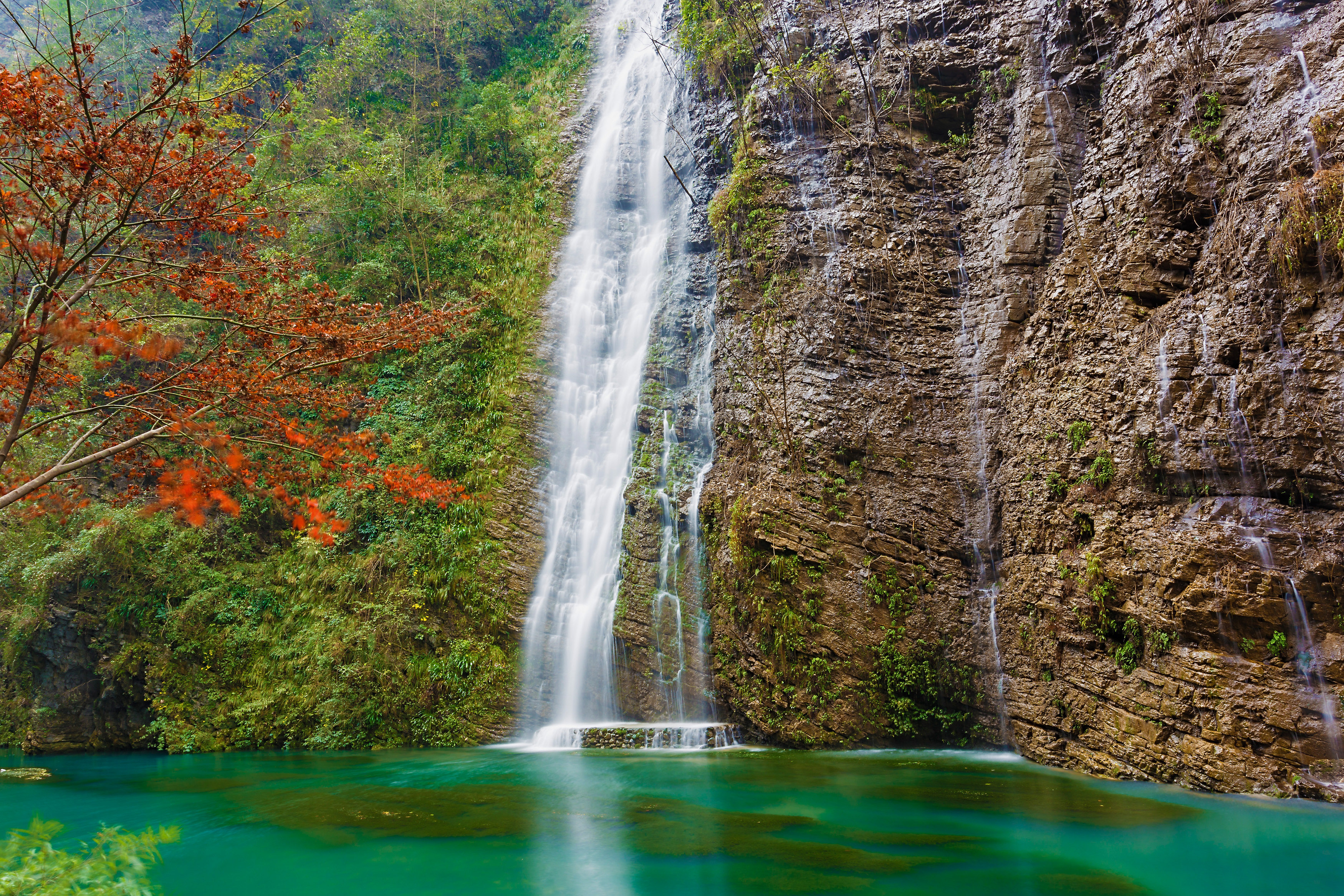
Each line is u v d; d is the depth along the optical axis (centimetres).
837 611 1423
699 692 1565
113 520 1678
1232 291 1075
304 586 1791
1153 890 683
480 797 1070
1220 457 1052
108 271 677
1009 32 1595
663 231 2294
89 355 794
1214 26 1216
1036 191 1474
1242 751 973
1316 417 970
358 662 1617
